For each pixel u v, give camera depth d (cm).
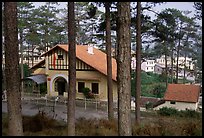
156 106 2688
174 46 4294
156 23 1591
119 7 738
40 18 3700
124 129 757
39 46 4622
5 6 799
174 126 1095
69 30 1086
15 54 819
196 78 4984
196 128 1023
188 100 2619
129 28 741
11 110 828
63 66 2917
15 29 811
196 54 4628
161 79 4962
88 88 2772
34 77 2962
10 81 821
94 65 2786
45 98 2706
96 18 3088
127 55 743
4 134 911
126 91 751
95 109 2188
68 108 1074
